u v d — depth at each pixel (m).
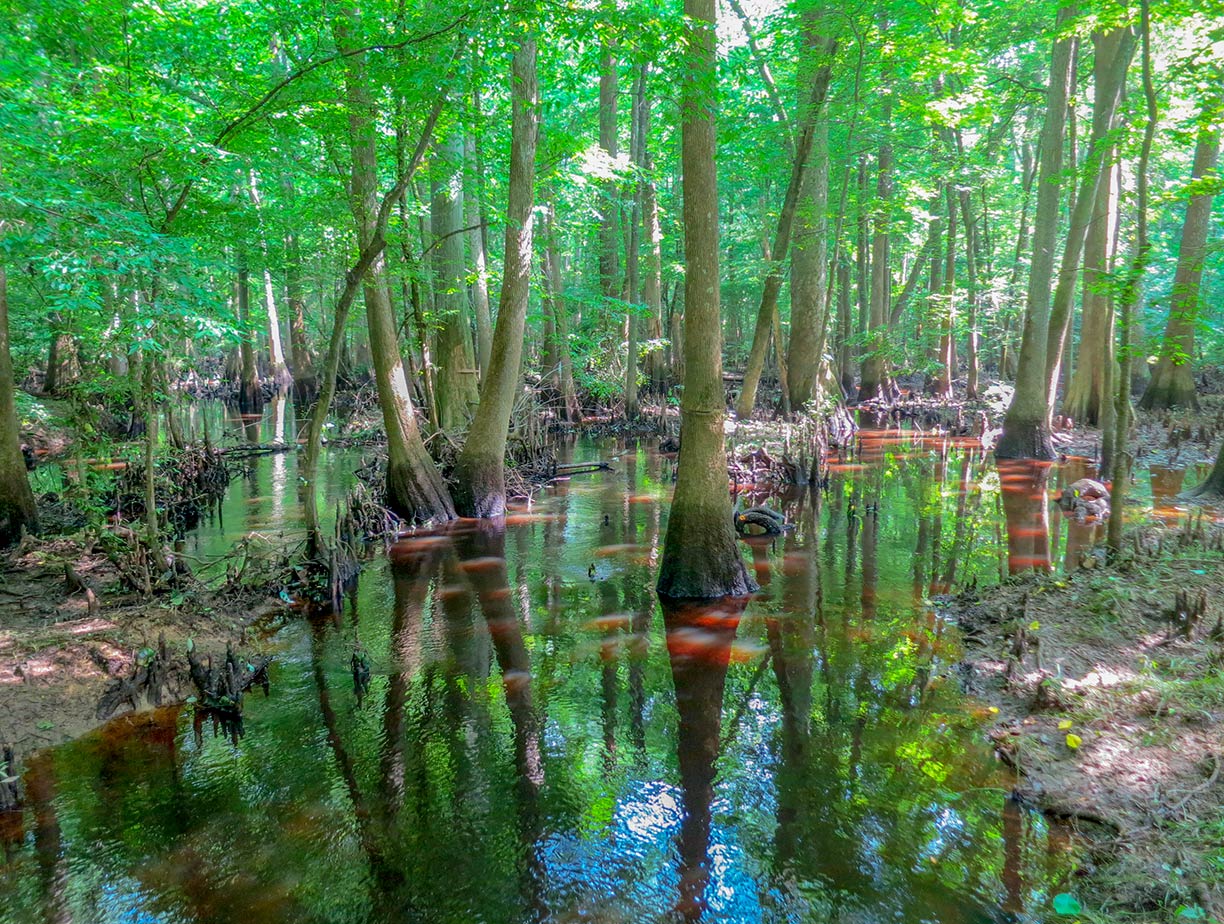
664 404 21.47
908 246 27.31
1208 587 5.93
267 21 7.01
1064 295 14.42
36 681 5.34
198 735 4.93
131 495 10.42
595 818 4.01
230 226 7.97
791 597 7.45
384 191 12.92
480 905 3.39
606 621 6.95
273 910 3.37
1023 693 5.02
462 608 7.39
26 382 18.06
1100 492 10.96
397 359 10.85
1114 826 3.64
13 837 3.88
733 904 3.36
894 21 12.62
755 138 14.88
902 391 27.80
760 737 4.80
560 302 20.66
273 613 7.25
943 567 8.29
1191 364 20.12
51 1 6.34
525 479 13.55
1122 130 10.37
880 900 3.35
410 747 4.77
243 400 26.00
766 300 15.25
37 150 5.61
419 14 6.81
